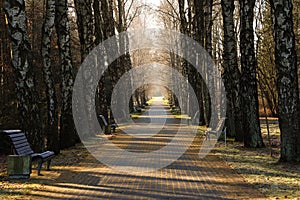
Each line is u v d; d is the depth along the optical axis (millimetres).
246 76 18062
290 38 12789
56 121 17234
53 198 9219
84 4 24500
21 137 12453
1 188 10227
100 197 9273
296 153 13164
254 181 10828
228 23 21141
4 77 26531
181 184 10688
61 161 15195
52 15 17234
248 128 18203
